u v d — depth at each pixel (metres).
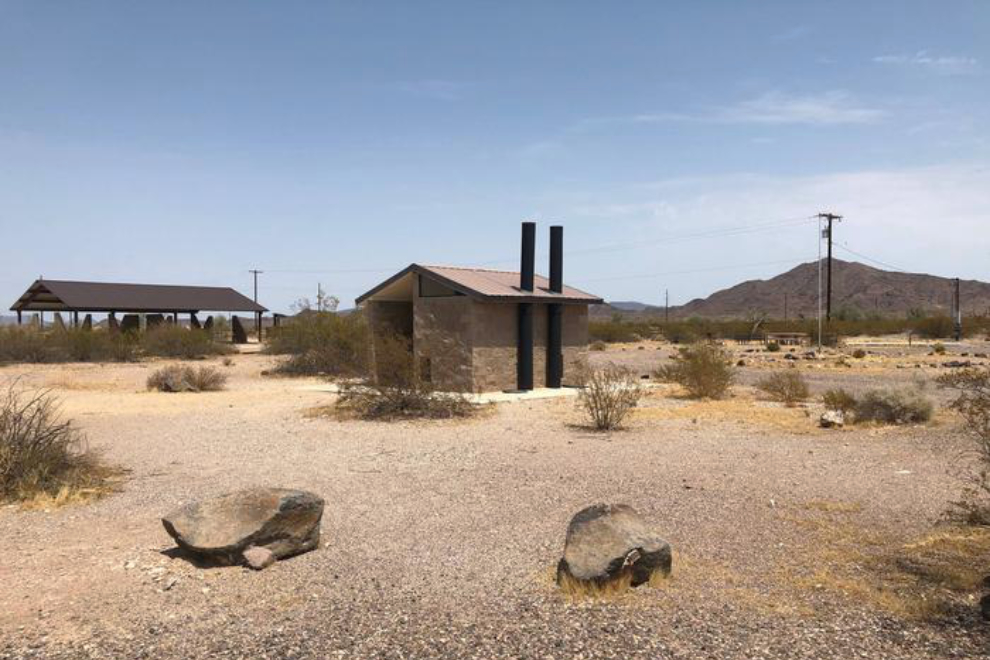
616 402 15.10
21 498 9.31
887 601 5.80
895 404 14.96
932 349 44.38
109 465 11.45
